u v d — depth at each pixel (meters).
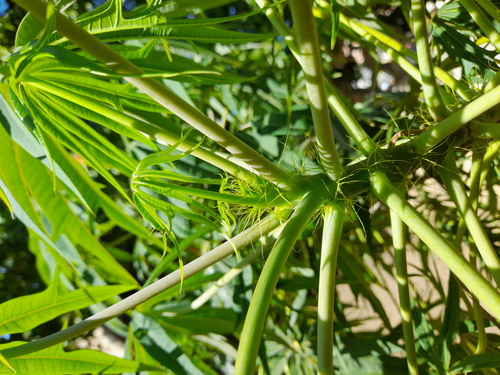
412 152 0.22
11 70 0.17
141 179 0.18
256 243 0.35
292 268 0.38
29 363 0.23
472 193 0.26
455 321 0.28
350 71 0.59
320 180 0.21
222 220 0.19
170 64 0.22
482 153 0.25
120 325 0.37
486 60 0.28
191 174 0.33
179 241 0.33
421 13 0.22
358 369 0.30
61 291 0.38
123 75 0.16
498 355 0.24
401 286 0.22
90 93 0.20
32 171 0.28
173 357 0.29
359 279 0.36
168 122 0.22
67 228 0.32
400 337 0.30
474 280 0.17
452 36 0.30
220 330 0.32
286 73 0.39
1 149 0.26
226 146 0.18
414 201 0.41
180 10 0.24
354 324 0.32
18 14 0.54
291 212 0.22
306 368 0.32
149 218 0.18
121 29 0.18
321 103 0.17
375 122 0.40
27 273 0.69
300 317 0.37
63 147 0.30
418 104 0.37
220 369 0.40
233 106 0.42
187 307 0.31
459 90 0.26
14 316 0.24
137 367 0.28
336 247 0.20
